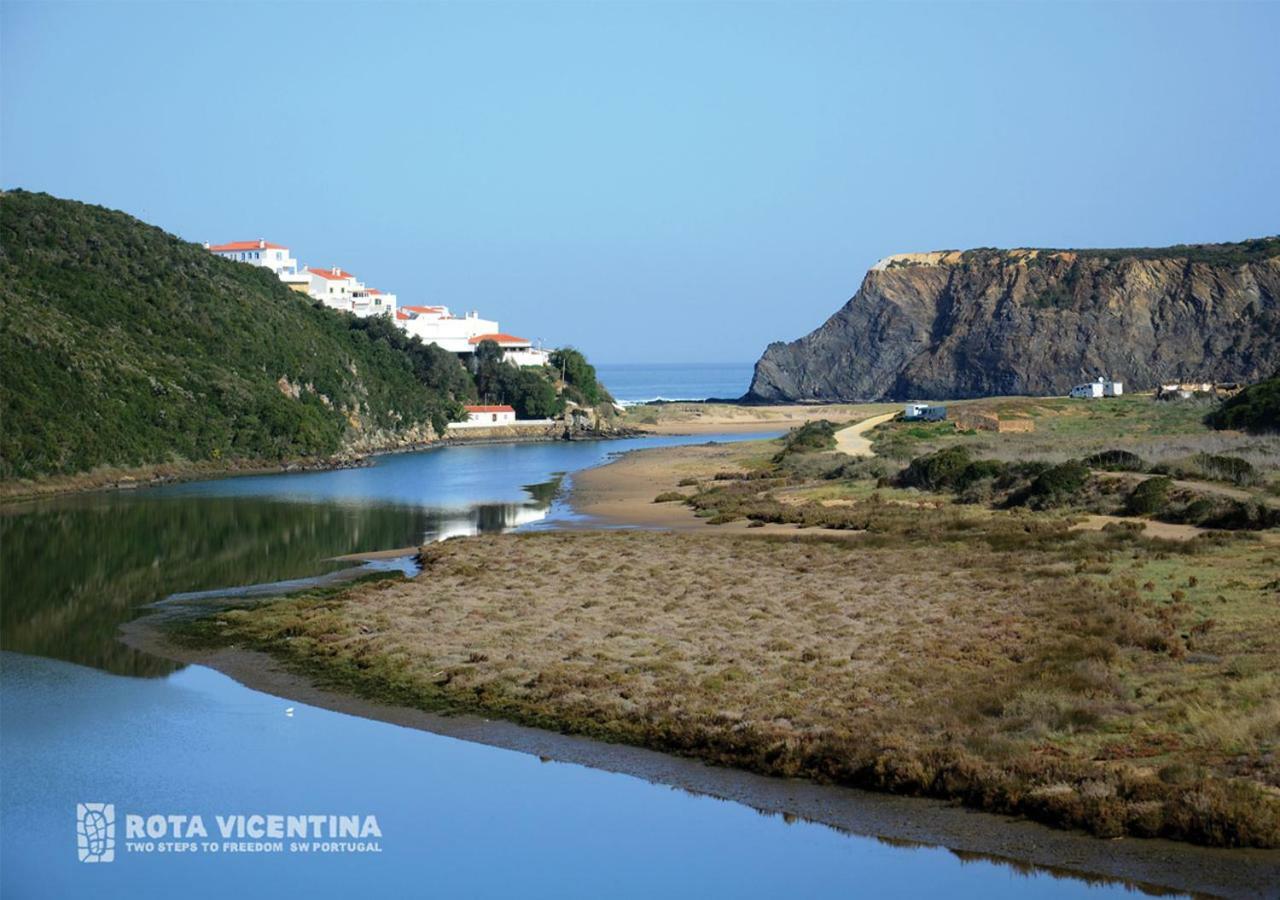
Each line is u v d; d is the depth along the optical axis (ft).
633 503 300.61
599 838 91.61
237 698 127.44
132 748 113.09
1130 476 252.01
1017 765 94.79
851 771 99.35
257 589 186.80
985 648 130.72
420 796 100.78
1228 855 83.92
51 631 157.89
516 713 119.55
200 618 164.66
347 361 561.43
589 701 119.96
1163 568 172.35
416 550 226.58
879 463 330.34
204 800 101.50
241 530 262.47
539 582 180.04
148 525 271.90
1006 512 245.86
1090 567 175.22
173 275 514.68
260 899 85.35
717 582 177.17
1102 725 103.65
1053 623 140.77
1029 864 84.64
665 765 105.19
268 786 103.35
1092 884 81.56
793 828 92.32
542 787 101.65
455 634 147.95
